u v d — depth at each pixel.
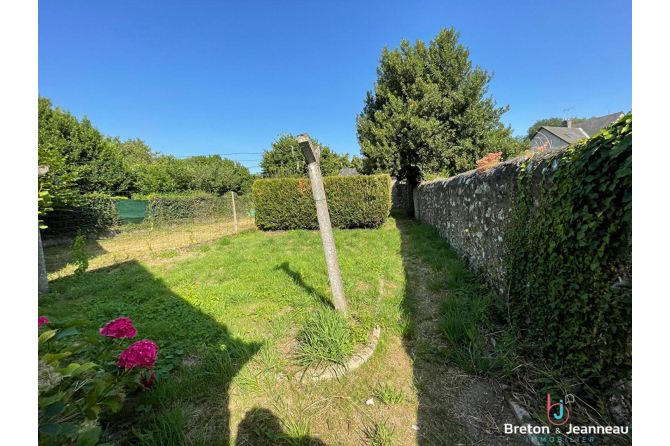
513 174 2.63
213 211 10.02
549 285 1.94
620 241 1.34
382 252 5.59
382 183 9.23
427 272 4.28
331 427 1.64
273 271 4.52
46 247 8.06
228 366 2.10
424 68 11.72
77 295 4.02
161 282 4.39
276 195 9.86
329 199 9.56
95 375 1.54
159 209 9.30
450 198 5.56
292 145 23.06
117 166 13.55
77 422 1.28
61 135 11.73
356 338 2.41
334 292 2.71
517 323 2.45
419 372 2.08
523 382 1.85
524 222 2.39
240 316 3.07
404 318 2.81
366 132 12.98
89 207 8.97
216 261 5.43
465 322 2.51
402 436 1.57
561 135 24.66
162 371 2.06
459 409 1.73
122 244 8.27
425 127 10.53
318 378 2.02
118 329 1.74
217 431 1.62
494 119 11.85
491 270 3.26
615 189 1.34
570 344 1.73
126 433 1.59
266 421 1.68
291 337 2.58
